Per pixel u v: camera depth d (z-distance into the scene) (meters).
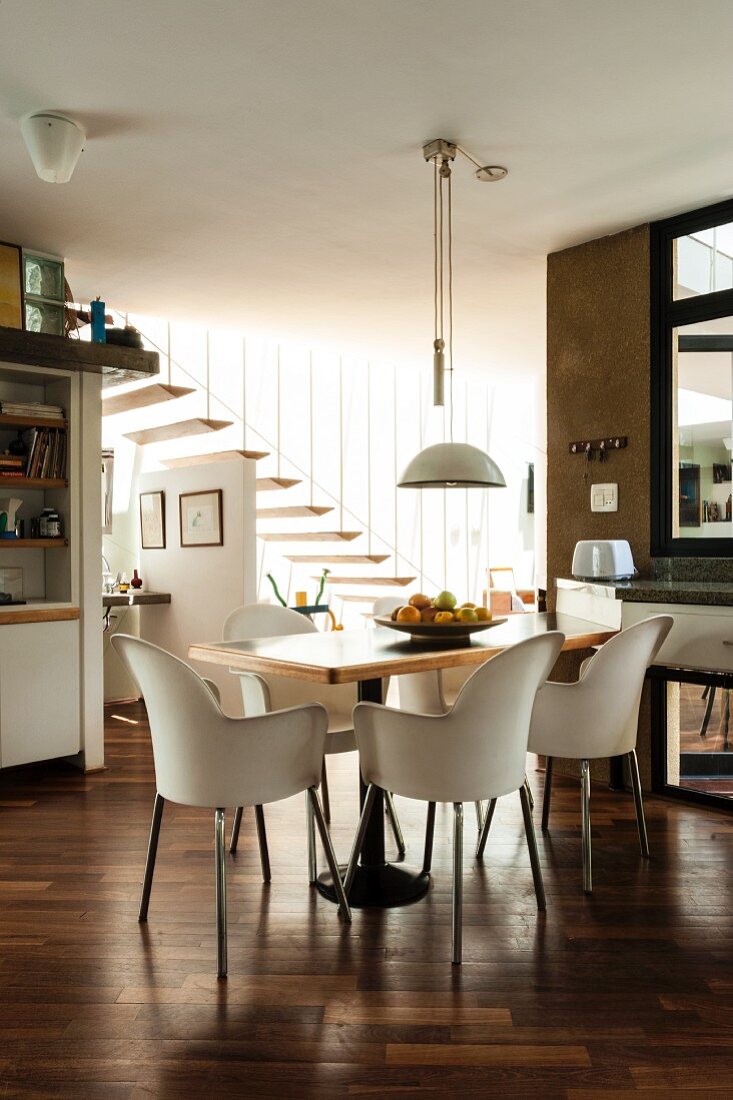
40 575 4.59
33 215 3.92
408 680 3.40
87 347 4.15
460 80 2.75
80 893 2.81
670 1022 2.04
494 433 9.43
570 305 4.45
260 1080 1.82
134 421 6.48
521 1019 2.05
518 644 2.32
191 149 3.24
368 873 2.91
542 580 7.55
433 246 4.40
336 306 5.56
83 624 4.36
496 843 3.29
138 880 2.92
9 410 4.13
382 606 3.80
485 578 9.33
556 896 2.78
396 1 2.33
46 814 3.67
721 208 3.82
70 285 5.06
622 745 2.91
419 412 8.84
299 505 7.08
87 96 2.84
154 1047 1.94
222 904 2.27
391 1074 1.84
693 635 3.49
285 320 5.95
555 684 2.87
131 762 4.58
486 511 9.32
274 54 2.59
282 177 3.51
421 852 3.18
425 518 8.84
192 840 3.33
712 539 3.97
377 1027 2.02
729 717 3.76
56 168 3.03
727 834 3.41
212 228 4.11
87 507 4.37
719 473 3.96
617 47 2.57
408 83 2.77
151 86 2.78
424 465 3.08
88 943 2.45
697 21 2.43
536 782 4.22
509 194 3.71
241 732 2.30
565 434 4.50
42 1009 2.10
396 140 3.18
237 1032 2.00
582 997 2.15
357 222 4.04
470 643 2.91
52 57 2.60
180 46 2.54
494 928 2.54
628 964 2.32
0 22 2.41
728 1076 1.83
